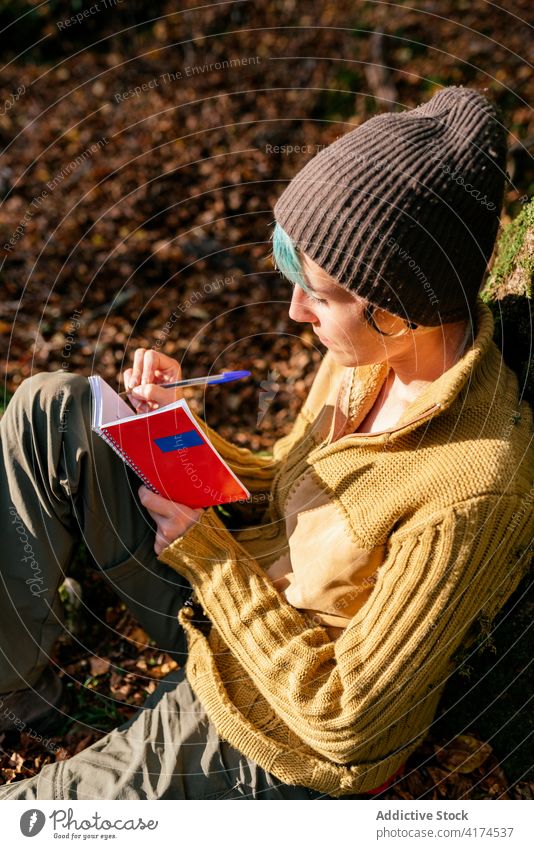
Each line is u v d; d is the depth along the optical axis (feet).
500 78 14.73
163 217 13.04
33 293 11.73
